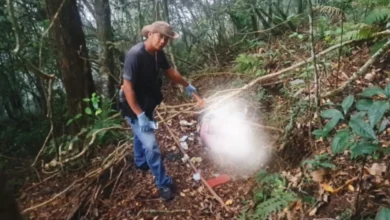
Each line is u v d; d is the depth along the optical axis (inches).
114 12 333.4
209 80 243.6
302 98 165.6
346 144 93.6
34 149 238.7
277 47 238.7
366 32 170.6
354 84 159.0
